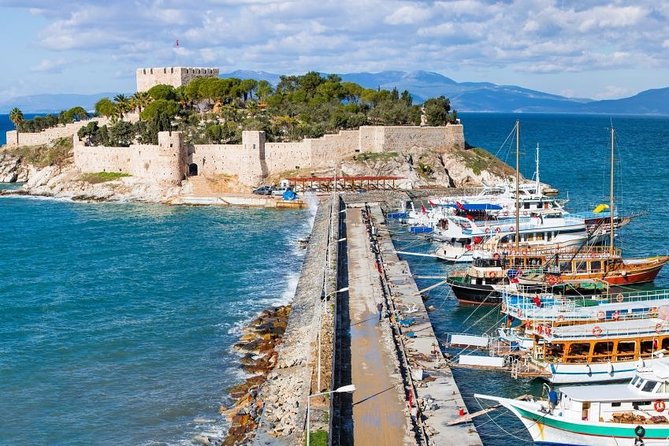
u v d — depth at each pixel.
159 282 110.44
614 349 70.06
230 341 84.56
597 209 134.88
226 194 191.12
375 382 65.94
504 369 72.25
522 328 79.06
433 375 68.50
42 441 62.00
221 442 60.91
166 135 194.75
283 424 58.47
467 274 102.62
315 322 83.19
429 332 80.88
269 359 76.88
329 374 64.44
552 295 86.75
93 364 77.88
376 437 55.75
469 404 66.00
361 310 87.75
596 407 58.09
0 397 70.12
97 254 129.75
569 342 69.88
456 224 133.00
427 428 57.47
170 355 80.31
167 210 179.50
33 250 133.50
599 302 85.75
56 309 96.75
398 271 109.06
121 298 101.94
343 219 155.00
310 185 192.75
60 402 69.06
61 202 195.00
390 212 169.25
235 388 70.62
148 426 64.19
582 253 108.31
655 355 69.56
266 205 183.38
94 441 61.84
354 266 110.69
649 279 106.44
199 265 121.31
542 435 59.41
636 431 56.44
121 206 186.75
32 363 78.06
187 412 66.69
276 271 117.38
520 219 131.00
